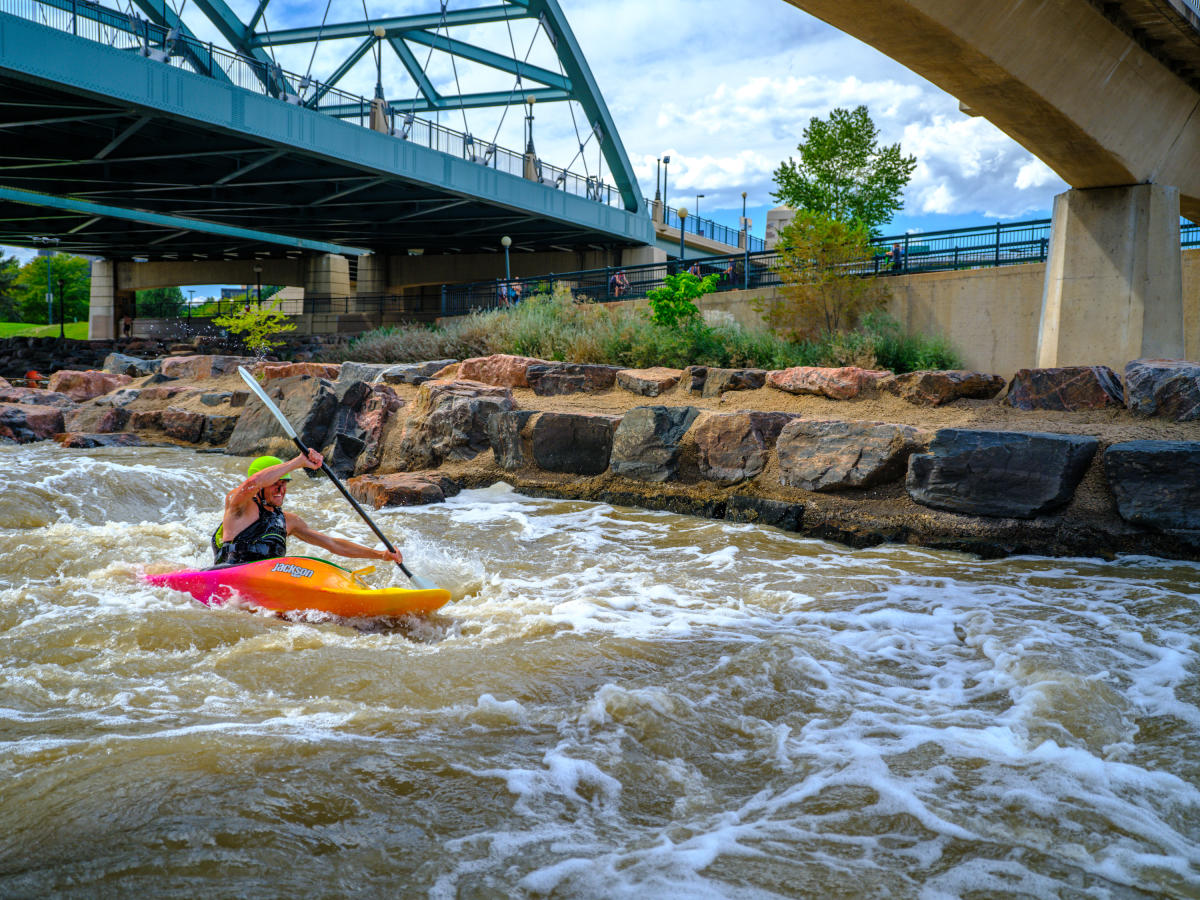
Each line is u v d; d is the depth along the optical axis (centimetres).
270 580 555
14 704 402
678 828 301
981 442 812
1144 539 741
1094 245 1612
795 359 1527
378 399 1281
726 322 1938
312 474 1205
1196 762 356
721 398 1153
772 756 363
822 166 3250
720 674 461
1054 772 344
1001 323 1734
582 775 341
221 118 2430
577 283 3145
